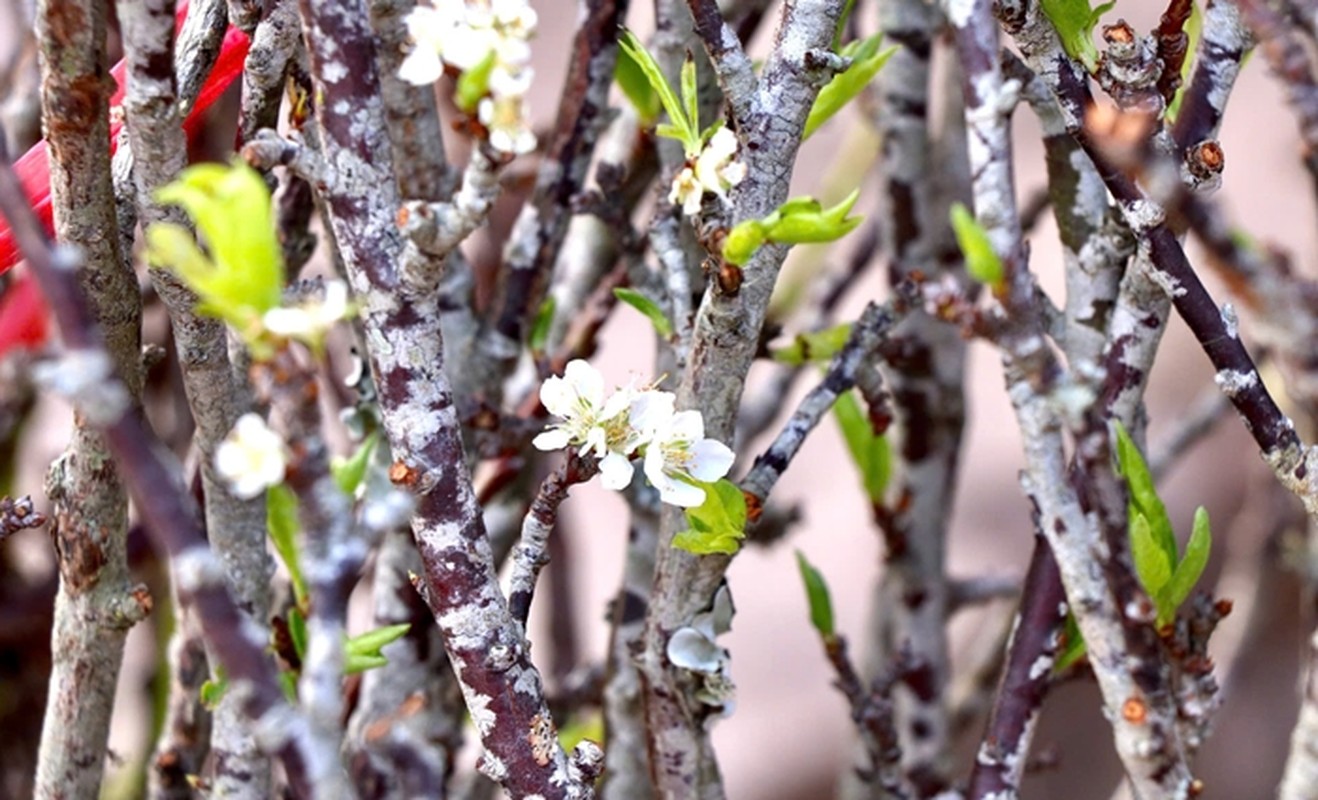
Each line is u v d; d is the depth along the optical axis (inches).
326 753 32.5
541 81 80.2
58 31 35.4
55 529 39.4
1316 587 46.2
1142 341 38.7
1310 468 36.8
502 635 36.2
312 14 35.0
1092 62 36.7
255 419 32.6
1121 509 35.4
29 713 50.1
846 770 58.4
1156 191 33.9
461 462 35.9
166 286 37.2
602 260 49.1
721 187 35.8
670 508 38.6
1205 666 38.9
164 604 49.0
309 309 32.5
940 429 49.8
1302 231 76.7
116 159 38.0
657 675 39.1
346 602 33.8
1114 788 75.5
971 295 49.3
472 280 44.6
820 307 54.9
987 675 53.3
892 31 48.6
